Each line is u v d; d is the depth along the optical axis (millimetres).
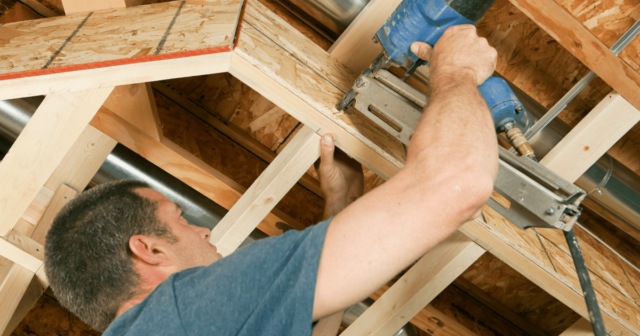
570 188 827
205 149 2221
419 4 840
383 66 940
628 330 1218
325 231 577
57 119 1015
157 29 1068
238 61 931
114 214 741
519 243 1143
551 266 1159
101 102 994
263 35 1132
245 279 563
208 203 1758
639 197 1760
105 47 999
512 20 1925
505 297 2670
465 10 828
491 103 927
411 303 1327
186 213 1748
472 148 574
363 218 560
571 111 2047
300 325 546
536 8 1160
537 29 1922
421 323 1978
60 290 727
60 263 721
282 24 1341
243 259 577
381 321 1397
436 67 780
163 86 2186
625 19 1129
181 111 2240
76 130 1037
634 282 1565
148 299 596
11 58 1009
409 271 1359
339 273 548
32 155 1070
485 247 1149
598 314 724
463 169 552
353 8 1580
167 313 557
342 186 1139
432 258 1268
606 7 1123
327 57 1327
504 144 1402
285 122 2268
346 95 986
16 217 1191
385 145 1025
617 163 1764
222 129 2260
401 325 1398
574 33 1161
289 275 562
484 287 2656
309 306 547
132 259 722
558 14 1146
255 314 546
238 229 1193
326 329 1037
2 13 2012
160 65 925
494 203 928
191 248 780
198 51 901
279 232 1731
